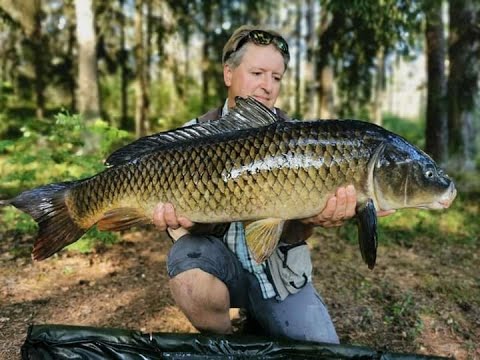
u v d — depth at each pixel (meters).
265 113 2.37
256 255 2.27
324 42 10.88
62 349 2.40
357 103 13.02
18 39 17.44
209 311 2.58
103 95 21.94
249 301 2.85
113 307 3.63
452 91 9.78
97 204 2.42
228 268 2.68
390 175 2.18
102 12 18.27
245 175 2.21
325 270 4.67
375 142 2.19
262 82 2.87
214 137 2.29
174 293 2.60
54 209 2.48
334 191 2.19
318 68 12.11
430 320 3.60
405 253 5.42
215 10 18.47
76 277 4.24
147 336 2.47
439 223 6.65
